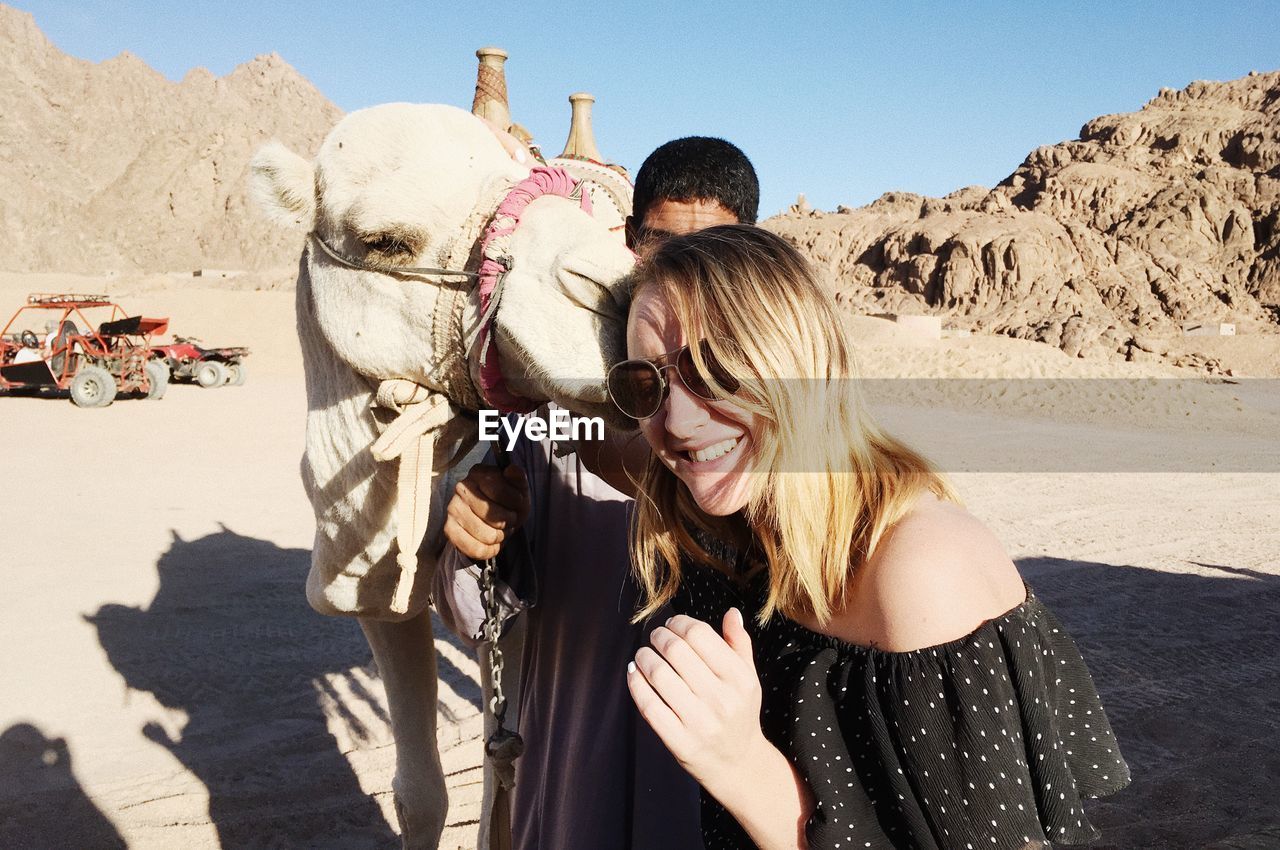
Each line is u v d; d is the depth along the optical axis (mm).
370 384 2469
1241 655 7258
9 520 10875
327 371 2598
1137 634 7680
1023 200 169125
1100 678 6781
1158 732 5953
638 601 2404
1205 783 5309
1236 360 116938
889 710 1406
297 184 2455
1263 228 147625
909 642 1402
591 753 2398
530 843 2686
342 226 2350
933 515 1482
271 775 5160
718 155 3006
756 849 1672
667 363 1539
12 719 5766
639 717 2363
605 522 2574
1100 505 13367
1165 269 143875
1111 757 1517
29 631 7289
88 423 19797
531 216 2168
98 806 4809
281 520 11320
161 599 8125
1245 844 4652
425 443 2338
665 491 1933
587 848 2340
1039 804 1381
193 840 4535
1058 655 1506
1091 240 148125
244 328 47750
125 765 5246
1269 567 9914
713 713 1370
